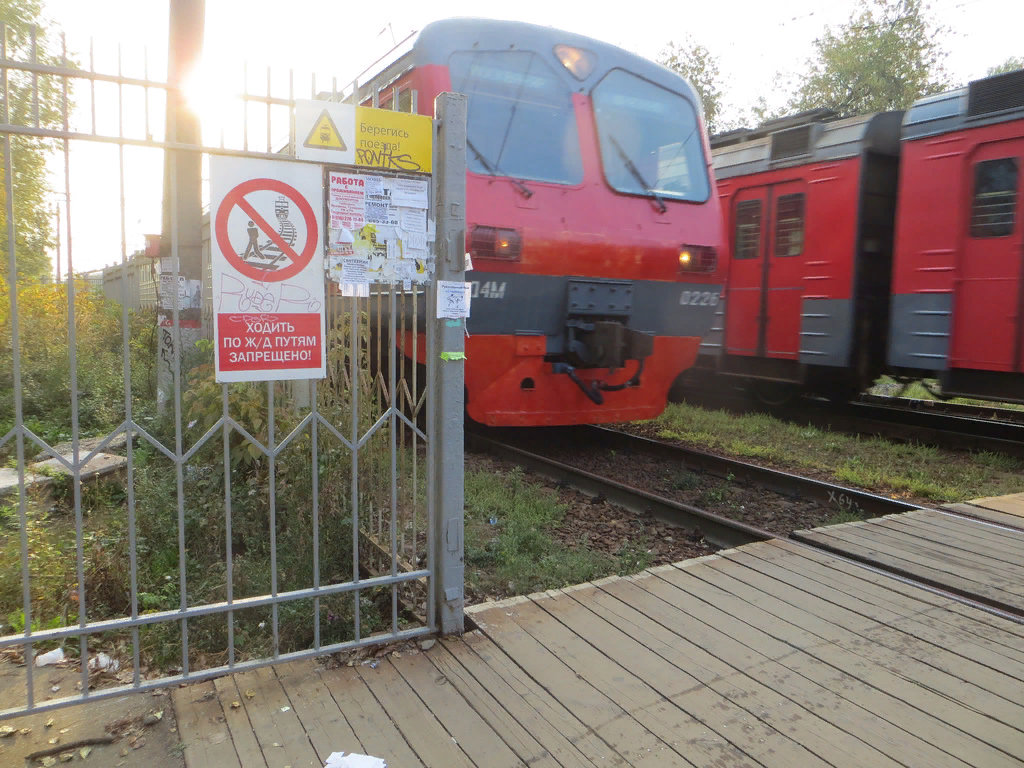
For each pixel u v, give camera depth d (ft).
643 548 15.07
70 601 11.60
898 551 13.79
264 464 14.96
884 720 8.40
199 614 8.86
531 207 20.08
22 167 11.94
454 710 8.46
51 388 24.22
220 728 8.06
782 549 13.99
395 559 10.00
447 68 19.45
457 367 10.09
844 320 28.99
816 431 29.01
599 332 20.92
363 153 9.30
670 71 23.79
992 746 7.94
